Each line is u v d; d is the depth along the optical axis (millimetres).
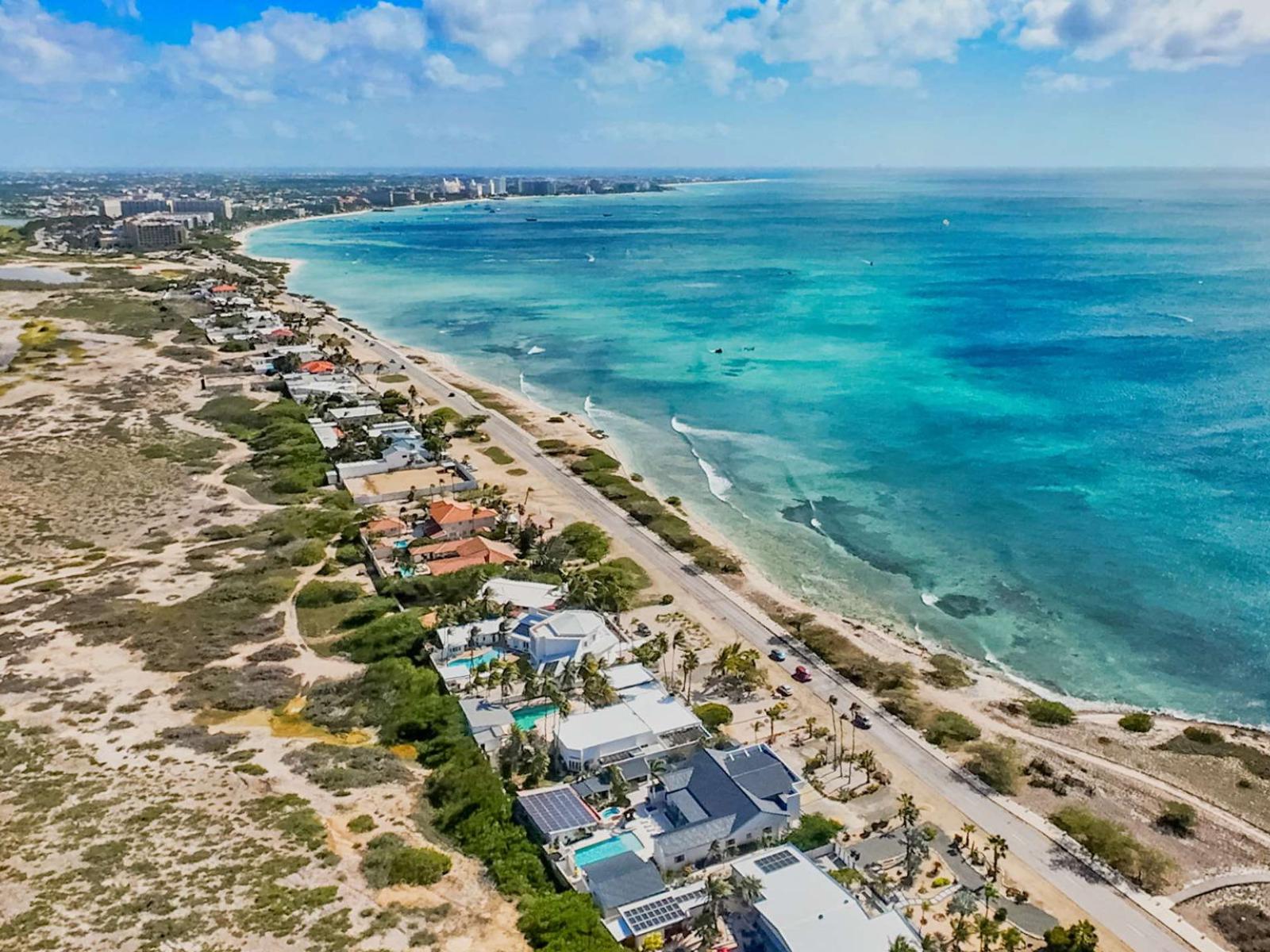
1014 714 80625
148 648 88875
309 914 52781
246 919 51875
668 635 93250
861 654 89500
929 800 68812
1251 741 77125
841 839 63688
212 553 113125
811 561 111500
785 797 65750
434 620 92188
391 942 50938
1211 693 84062
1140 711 81875
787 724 78375
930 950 50969
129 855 57688
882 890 58250
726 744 74500
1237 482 128250
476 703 79062
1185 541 111625
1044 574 106000
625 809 66812
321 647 90688
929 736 76625
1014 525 118375
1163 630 93938
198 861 57375
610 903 55844
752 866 57562
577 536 115000
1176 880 61000
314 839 60219
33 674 83625
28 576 107125
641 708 77688
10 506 128500
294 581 104688
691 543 114375
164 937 50000
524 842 61469
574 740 72000
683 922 55438
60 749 71250
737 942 53438
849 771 71812
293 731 76125
